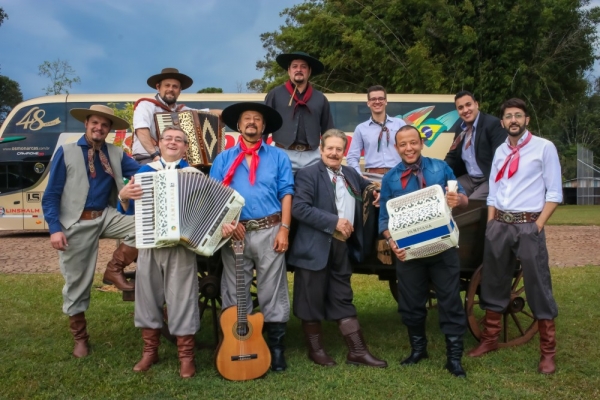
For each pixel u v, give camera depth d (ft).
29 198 50.98
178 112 16.16
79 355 15.30
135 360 15.02
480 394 12.68
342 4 70.90
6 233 57.21
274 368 14.20
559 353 15.57
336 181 14.89
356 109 51.29
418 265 14.25
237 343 13.61
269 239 14.11
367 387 13.09
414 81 63.36
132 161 15.90
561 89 72.13
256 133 14.38
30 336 17.39
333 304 14.96
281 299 14.32
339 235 14.56
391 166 18.92
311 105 16.84
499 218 14.79
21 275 28.96
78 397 12.50
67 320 19.33
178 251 13.44
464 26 63.05
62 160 14.67
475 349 15.60
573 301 22.08
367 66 67.82
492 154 17.19
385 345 16.80
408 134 14.23
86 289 15.20
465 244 16.07
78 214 14.76
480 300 15.76
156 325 14.02
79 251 14.87
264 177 14.28
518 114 14.32
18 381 13.38
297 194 14.40
